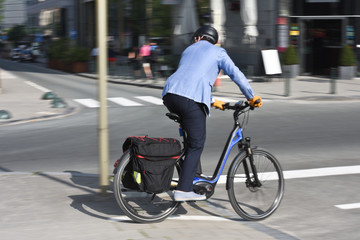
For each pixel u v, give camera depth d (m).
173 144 10.05
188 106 9.88
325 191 13.07
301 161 16.56
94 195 11.88
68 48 70.19
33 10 128.62
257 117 26.03
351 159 16.91
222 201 12.00
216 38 10.75
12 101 34.38
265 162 10.93
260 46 50.62
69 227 9.67
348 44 47.81
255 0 50.62
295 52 48.16
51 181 13.17
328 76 49.38
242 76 10.09
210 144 19.34
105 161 11.67
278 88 39.97
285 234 9.70
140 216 9.96
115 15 69.38
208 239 9.16
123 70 51.56
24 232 9.35
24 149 18.84
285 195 12.69
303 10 48.72
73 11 94.94
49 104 32.81
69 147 19.17
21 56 97.31
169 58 49.31
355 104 31.55
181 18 54.44
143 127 23.50
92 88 44.88
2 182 13.02
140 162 9.71
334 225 10.44
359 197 12.55
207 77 10.05
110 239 9.01
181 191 10.06
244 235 9.52
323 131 22.17
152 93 39.31
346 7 47.47
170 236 9.24
